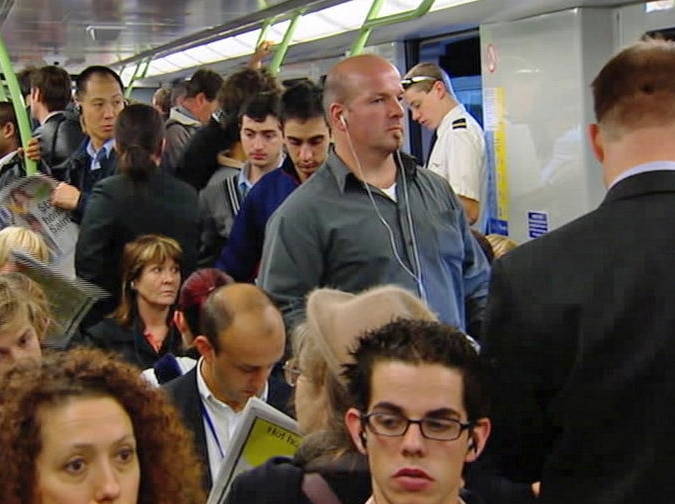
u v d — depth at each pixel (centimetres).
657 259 143
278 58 554
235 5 512
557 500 149
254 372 215
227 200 381
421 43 589
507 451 154
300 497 144
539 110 457
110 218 333
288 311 244
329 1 468
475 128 474
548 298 147
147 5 523
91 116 418
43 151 452
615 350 142
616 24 422
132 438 122
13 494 117
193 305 259
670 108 148
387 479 122
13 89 460
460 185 464
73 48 874
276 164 375
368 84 243
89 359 127
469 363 125
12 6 536
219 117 427
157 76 1203
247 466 179
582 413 145
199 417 217
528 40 462
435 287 254
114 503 118
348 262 248
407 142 613
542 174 460
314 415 151
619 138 151
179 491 129
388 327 130
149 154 342
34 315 205
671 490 140
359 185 250
